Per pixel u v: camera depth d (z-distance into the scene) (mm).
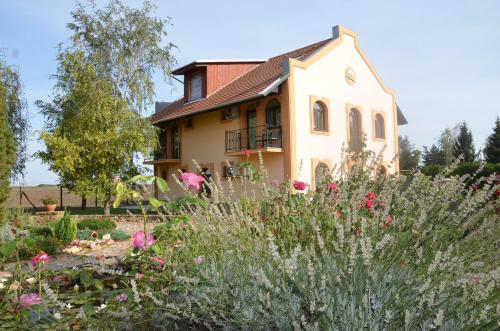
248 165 3848
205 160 17344
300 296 2086
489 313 1720
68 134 15281
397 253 2229
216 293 2080
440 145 37344
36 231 7406
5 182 9133
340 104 15898
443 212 2826
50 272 2555
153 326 2086
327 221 2811
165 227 2533
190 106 18375
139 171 16000
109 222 10430
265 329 1901
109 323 2064
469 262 2334
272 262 2299
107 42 17500
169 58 18391
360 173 3547
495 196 3246
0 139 9156
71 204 22266
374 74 17578
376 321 1750
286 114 13977
